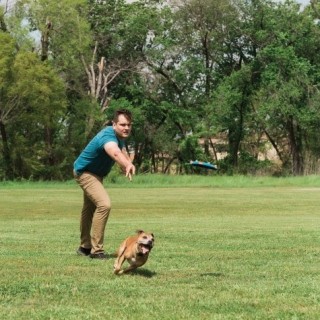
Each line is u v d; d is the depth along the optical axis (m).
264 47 64.25
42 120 52.41
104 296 7.39
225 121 64.56
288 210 24.48
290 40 64.25
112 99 66.81
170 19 66.38
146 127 67.31
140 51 66.44
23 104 51.78
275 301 7.13
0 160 53.69
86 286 7.96
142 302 7.07
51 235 14.66
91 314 6.51
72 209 25.00
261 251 11.48
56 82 52.09
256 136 71.62
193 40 66.56
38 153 54.53
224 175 60.28
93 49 65.25
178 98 68.38
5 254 10.96
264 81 61.59
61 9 55.00
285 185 48.53
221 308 6.80
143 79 66.62
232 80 63.78
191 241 13.20
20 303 7.04
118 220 19.70
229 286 8.02
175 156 69.12
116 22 66.88
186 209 25.05
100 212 10.42
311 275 8.89
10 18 53.38
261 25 65.00
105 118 57.94
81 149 57.00
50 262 9.93
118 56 66.31
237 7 64.94
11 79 50.38
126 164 9.98
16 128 54.34
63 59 56.38
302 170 62.91
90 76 59.56
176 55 66.25
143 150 70.69
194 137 64.81
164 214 22.55
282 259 10.46
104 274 8.83
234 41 66.69
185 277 8.66
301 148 65.56
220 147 70.31
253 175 60.91
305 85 61.25
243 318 6.38
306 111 60.72
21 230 16.08
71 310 6.68
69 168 55.56
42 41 55.16
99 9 66.06
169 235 14.48
